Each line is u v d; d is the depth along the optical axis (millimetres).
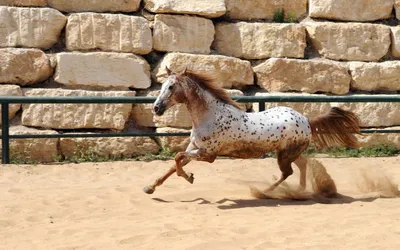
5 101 11664
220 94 8852
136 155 12953
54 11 13359
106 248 6754
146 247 6727
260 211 8484
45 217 8234
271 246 6715
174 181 10617
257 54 14133
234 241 6930
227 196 9477
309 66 14016
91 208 8695
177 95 8688
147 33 13625
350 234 7160
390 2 14984
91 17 13422
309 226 7555
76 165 11961
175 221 7871
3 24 13086
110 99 12039
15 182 10531
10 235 7398
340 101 12750
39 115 12711
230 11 14398
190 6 13883
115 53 13336
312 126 9250
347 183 10484
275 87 13906
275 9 14625
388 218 7922
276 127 8914
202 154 8805
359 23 14648
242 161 12539
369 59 14516
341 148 13625
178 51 13758
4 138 11844
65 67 13047
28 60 12984
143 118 13281
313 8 14641
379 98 12867
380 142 13844
